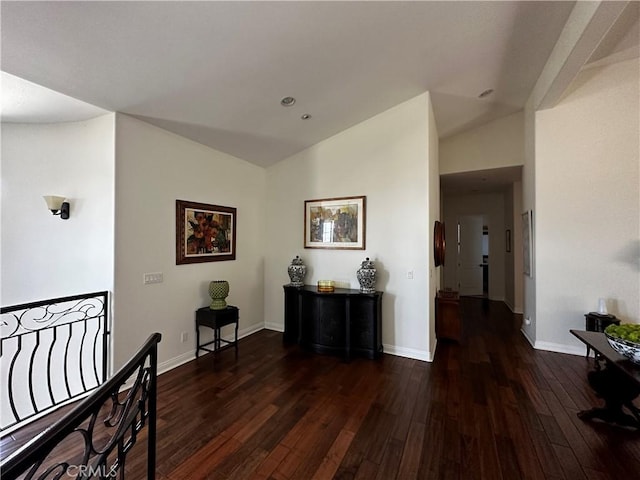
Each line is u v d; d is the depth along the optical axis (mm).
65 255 2977
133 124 2996
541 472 1804
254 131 3740
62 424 862
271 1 1975
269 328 4777
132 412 1351
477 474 1792
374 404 2570
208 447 2035
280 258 4684
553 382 2965
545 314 3910
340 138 4168
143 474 1798
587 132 3688
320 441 2096
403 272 3721
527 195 4461
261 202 4770
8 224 3051
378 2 2162
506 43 2891
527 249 4469
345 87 3189
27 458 740
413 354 3625
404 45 2689
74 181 2973
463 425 2266
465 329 4895
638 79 3479
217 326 3527
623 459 1904
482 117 4793
